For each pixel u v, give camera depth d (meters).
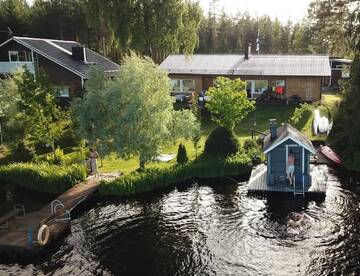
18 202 25.72
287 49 96.12
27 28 78.69
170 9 49.84
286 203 24.00
